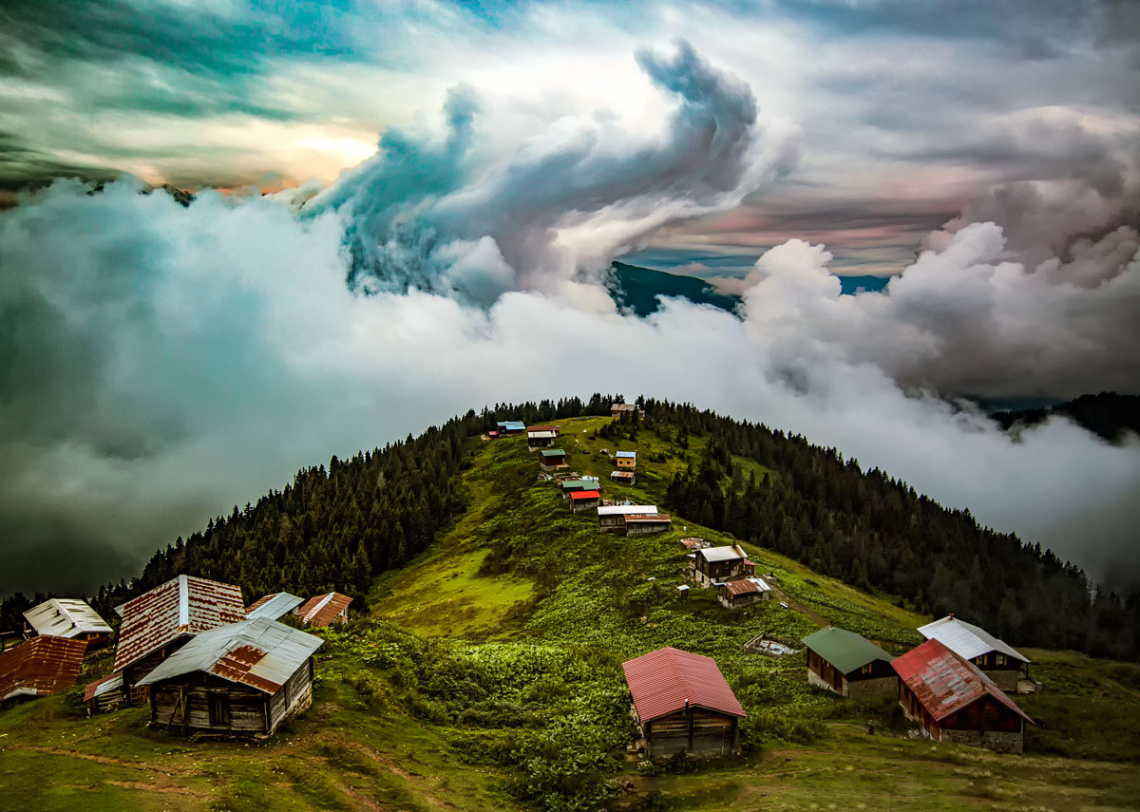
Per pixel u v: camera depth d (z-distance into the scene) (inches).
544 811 1339.8
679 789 1446.9
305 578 5098.4
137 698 1721.2
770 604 3304.6
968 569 5964.6
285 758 1346.0
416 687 1859.0
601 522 4768.7
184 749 1368.1
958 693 1831.9
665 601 3528.5
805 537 5713.6
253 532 6712.6
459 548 5438.0
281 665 1499.8
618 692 1937.7
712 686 1731.1
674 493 5689.0
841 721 1990.7
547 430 7460.6
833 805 1309.1
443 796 1332.4
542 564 4520.2
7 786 1173.1
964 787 1429.6
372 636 2230.6
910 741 1785.2
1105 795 1397.6
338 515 6314.0
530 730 1708.9
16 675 2158.0
